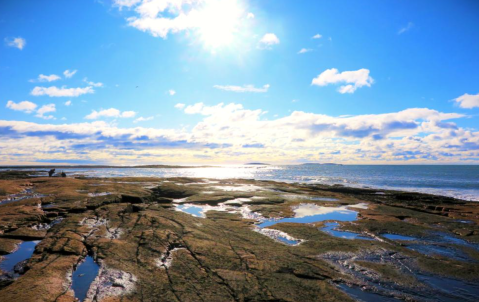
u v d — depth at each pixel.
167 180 51.75
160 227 15.34
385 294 9.57
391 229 18.59
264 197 31.36
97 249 12.05
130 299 8.20
